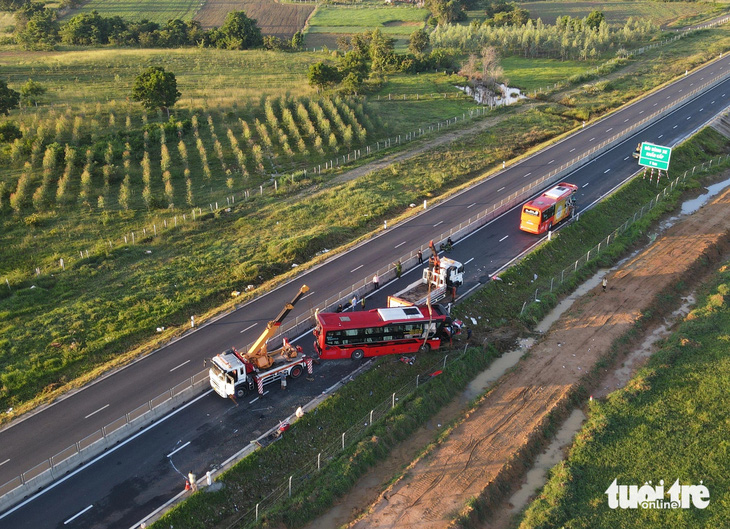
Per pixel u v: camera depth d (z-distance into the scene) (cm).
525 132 10056
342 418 4225
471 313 5428
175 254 6475
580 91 12112
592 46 14725
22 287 5762
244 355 4409
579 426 4303
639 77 12838
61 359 4775
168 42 15188
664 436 4125
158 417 4109
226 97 11062
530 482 3856
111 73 12469
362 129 9931
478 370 4912
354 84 11581
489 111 11162
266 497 3619
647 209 7600
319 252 6500
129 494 3509
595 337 5216
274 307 5397
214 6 19762
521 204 7500
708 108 10794
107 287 5778
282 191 8000
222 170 8656
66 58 13050
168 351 4812
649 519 3519
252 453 3806
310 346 4881
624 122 10206
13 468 3662
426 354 4916
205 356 4744
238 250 6500
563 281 6072
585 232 6925
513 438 4103
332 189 8038
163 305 5512
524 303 5638
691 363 4822
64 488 3538
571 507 3578
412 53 14725
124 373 4553
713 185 8500
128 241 6688
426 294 5297
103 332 5134
